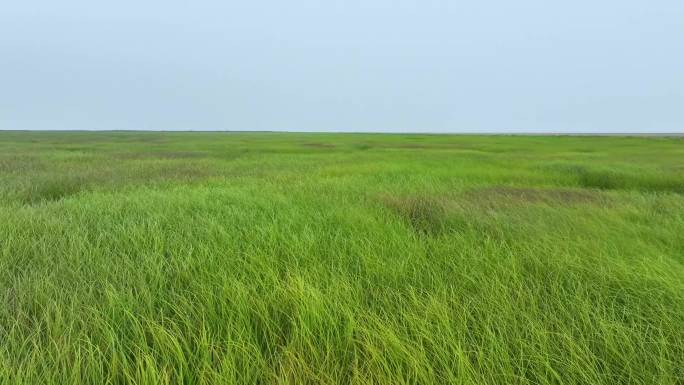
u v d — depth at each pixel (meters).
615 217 5.66
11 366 1.93
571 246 4.10
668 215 6.03
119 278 3.09
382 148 34.47
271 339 2.25
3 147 31.89
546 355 2.08
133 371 1.98
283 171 13.53
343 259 3.60
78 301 2.57
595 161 18.45
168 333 2.22
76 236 4.20
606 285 3.07
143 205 6.16
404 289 3.01
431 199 7.10
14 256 3.62
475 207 6.46
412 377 1.95
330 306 2.54
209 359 1.99
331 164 16.36
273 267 3.32
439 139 62.12
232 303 2.54
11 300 2.70
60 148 31.14
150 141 50.69
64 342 2.12
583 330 2.43
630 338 2.30
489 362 2.08
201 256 3.59
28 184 9.02
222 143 45.09
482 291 2.91
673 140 53.34
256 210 5.85
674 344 2.22
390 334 2.13
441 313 2.49
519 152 27.86
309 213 5.61
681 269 3.30
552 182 11.63
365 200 7.17
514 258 3.60
